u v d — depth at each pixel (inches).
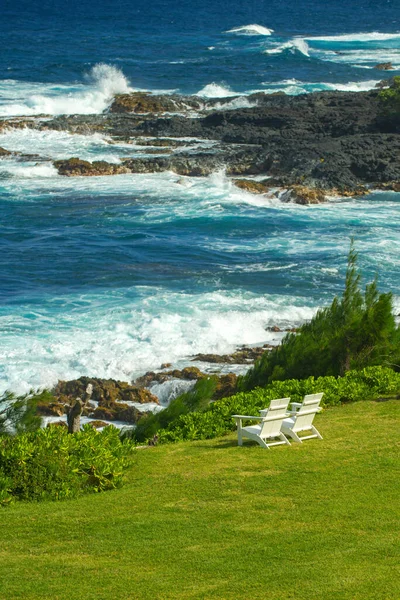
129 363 1053.2
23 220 1768.0
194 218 1801.2
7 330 1141.7
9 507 492.7
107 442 575.5
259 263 1499.8
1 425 587.2
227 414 683.4
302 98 3034.0
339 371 808.9
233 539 420.2
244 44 5241.1
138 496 502.3
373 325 804.6
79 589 369.4
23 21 6604.3
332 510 453.7
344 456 556.1
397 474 510.9
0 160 2240.4
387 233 1697.8
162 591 363.6
